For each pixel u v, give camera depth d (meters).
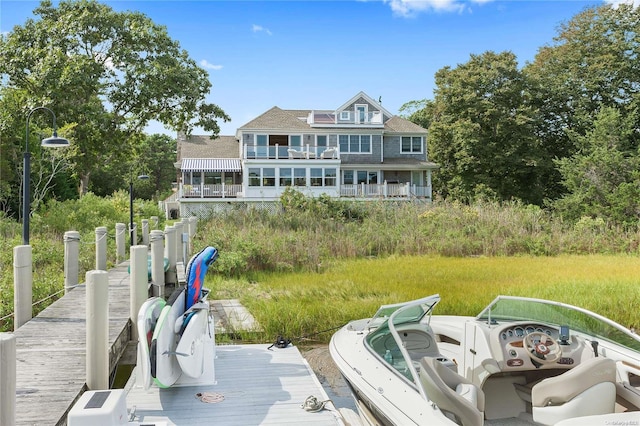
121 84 28.52
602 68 40.72
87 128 26.38
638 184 29.92
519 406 5.40
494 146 40.91
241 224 24.98
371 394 4.87
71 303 8.18
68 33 27.08
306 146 38.66
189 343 5.14
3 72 26.41
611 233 24.14
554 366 5.27
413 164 39.53
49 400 4.30
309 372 6.16
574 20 43.41
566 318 5.69
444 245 20.83
